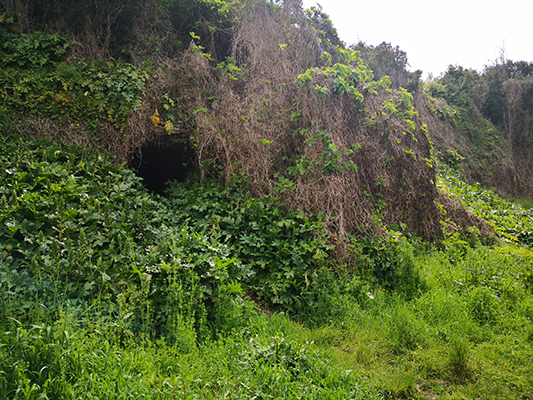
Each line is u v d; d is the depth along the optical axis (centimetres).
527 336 425
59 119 610
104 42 717
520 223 960
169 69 714
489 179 1505
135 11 736
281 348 327
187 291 371
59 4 705
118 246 411
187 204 617
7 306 281
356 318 450
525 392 330
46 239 368
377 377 343
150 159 747
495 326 447
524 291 543
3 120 567
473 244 784
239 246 532
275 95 706
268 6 848
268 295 483
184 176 782
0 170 450
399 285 540
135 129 637
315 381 306
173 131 675
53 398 230
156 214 511
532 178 1667
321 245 529
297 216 559
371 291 515
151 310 350
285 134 675
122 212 455
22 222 368
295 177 638
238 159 649
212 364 295
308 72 686
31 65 622
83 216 421
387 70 1301
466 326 434
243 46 796
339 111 698
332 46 866
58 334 262
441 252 685
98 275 362
